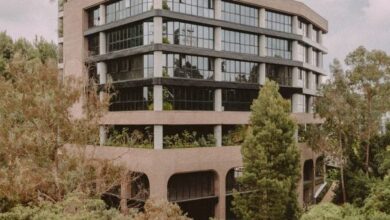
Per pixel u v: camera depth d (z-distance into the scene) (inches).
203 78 1530.5
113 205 1414.9
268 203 1160.8
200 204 1509.6
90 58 1654.8
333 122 1566.2
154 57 1389.0
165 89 1427.2
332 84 1545.3
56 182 877.2
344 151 1590.8
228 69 1620.3
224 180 1502.2
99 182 986.1
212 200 1477.6
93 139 994.1
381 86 1488.7
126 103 1555.1
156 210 774.5
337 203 1642.5
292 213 1187.9
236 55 1598.2
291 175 1187.3
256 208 1183.6
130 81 1464.1
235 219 1572.3
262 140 1182.9
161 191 1322.6
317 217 868.0
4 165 951.0
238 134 1590.8
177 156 1359.5
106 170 997.8
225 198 1514.5
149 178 1331.2
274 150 1175.0
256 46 1728.6
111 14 1600.6
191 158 1398.9
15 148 911.0
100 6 1617.9
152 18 1417.3
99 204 740.0
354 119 1502.2
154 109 1380.4
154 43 1373.0
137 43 1482.5
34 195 868.0
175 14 1411.2
